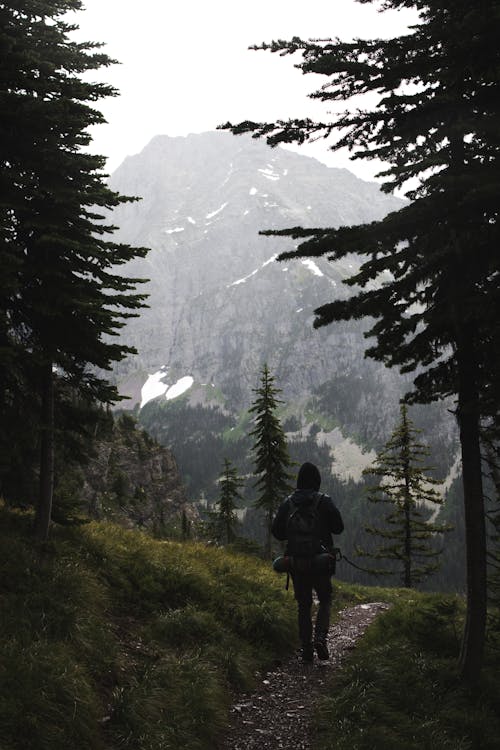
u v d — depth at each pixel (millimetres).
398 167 7246
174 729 5746
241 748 5957
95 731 5242
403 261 7488
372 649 8617
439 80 6746
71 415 10492
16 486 9859
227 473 43344
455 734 5988
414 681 7184
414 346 8023
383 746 5551
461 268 6988
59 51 9867
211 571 12070
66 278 9672
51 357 9125
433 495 30469
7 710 4789
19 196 9383
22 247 9492
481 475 7621
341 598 18391
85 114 9750
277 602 10961
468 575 7484
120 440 83625
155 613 8930
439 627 9297
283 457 34562
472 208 6816
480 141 7070
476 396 7578
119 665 6734
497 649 8312
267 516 35281
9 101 8984
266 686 7836
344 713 6410
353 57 7086
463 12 6746
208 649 8086
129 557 10672
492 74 6227
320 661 8945
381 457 30938
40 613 6730
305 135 7465
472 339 7594
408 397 8305
